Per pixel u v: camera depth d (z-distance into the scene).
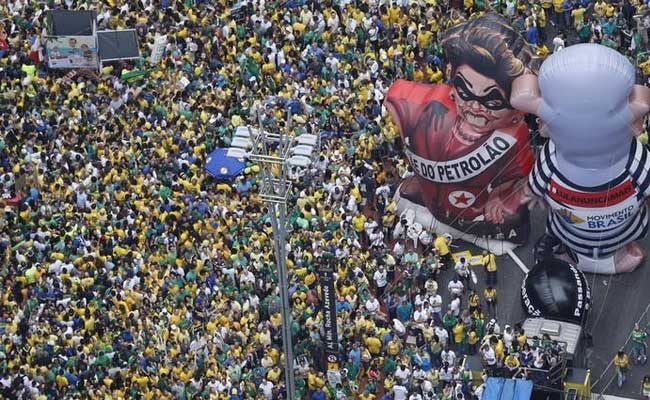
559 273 167.88
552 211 174.12
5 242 173.38
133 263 170.12
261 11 191.75
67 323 165.12
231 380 161.12
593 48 165.12
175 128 183.25
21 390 161.25
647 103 165.12
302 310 166.12
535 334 164.50
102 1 196.50
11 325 165.50
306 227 172.75
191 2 194.75
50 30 191.12
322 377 163.38
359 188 177.75
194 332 164.62
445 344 166.25
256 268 168.62
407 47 188.88
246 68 188.62
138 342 163.25
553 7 192.75
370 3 191.50
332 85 186.38
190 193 176.75
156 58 191.25
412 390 162.75
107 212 175.25
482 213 176.00
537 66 168.88
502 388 159.62
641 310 171.75
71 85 189.50
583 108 163.88
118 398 160.25
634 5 190.62
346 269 169.00
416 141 174.62
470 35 168.88
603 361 168.12
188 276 169.00
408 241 176.25
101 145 181.62
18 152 182.25
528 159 173.62
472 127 172.62
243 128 159.62
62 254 171.00
